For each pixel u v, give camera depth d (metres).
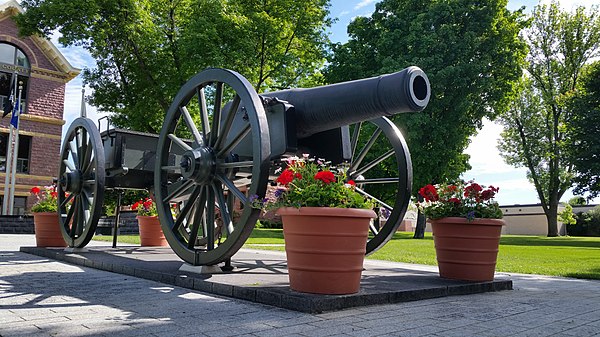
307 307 3.44
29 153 23.50
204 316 3.24
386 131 6.45
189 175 5.09
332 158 5.94
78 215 7.30
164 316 3.23
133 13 17.95
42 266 6.20
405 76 4.62
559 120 35.22
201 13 19.00
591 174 26.73
